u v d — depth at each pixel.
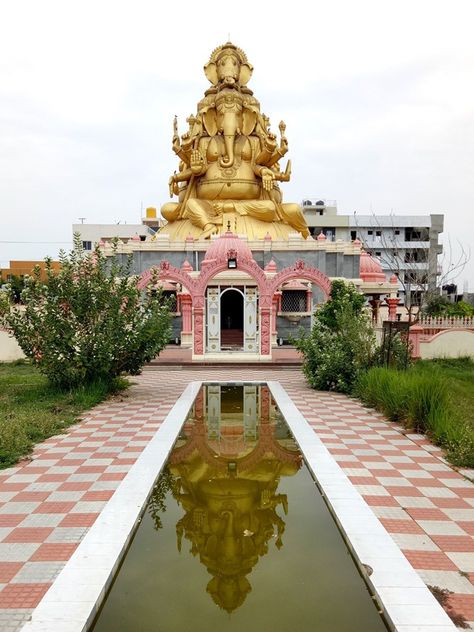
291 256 26.39
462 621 3.81
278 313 26.34
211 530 5.56
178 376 16.48
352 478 6.85
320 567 4.75
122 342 12.51
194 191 29.69
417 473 7.05
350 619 3.98
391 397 10.27
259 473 7.36
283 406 11.49
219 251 21.20
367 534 5.14
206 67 30.39
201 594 4.34
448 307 30.88
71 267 12.73
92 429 9.45
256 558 4.92
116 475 6.94
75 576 4.33
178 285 25.31
